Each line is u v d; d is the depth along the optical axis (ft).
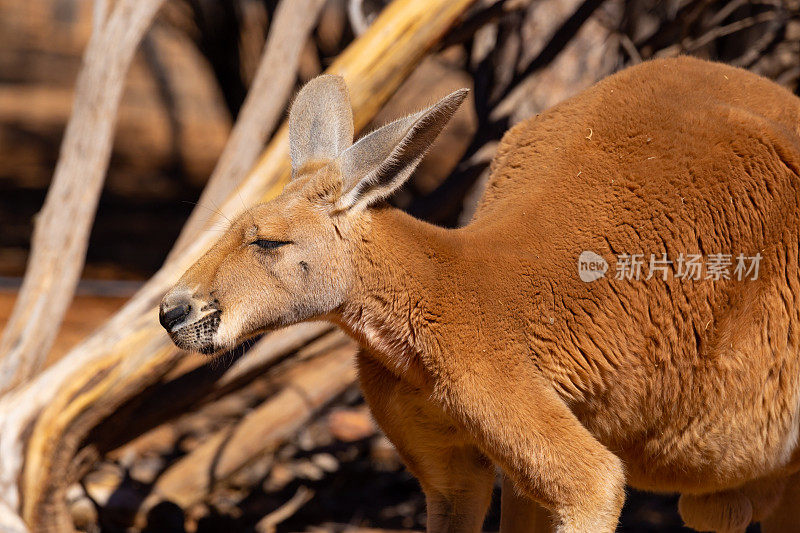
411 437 24.04
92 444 33.37
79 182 35.37
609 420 23.02
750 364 22.76
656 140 23.17
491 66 42.63
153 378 32.45
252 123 35.12
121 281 82.74
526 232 22.68
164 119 90.12
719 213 22.52
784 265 22.95
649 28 44.09
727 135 23.06
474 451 24.17
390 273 22.22
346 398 39.88
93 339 32.50
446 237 22.54
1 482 31.04
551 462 21.59
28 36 91.81
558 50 38.04
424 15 31.86
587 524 21.58
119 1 35.58
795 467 25.08
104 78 35.35
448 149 78.28
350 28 54.85
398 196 77.30
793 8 40.04
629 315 22.33
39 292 34.88
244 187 32.45
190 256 32.48
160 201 91.61
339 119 24.32
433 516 24.72
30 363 34.68
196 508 37.37
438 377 22.16
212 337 22.22
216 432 43.60
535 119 25.70
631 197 22.68
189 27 60.80
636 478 24.59
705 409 22.85
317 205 22.45
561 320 22.21
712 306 22.47
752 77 25.08
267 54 35.32
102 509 36.04
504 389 21.81
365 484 42.78
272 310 22.47
